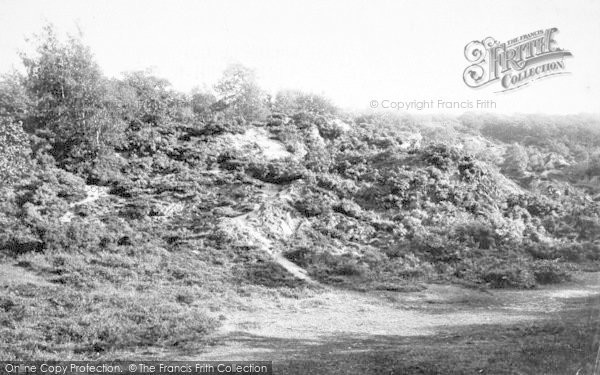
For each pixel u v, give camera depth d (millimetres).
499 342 15906
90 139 35000
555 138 45250
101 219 28922
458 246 28219
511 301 22031
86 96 35844
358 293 23328
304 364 14484
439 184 33656
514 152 41312
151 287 22297
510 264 26281
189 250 26594
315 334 17984
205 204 31219
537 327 17312
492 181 35531
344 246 28453
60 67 36312
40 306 19266
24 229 26031
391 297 22719
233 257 26328
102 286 21797
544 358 13664
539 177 38625
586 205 33719
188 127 41656
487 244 29016
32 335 16844
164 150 37469
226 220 29250
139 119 41312
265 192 32781
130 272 23375
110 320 18312
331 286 24172
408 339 17250
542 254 27906
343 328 18734
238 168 35500
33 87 36625
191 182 33281
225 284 23484
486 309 21000
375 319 19906
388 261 27016
